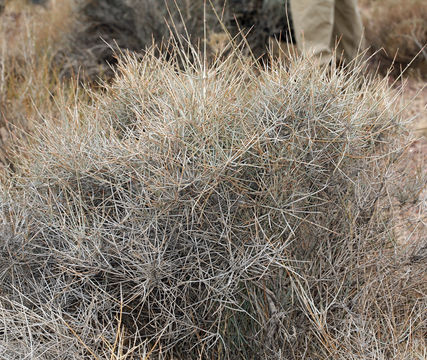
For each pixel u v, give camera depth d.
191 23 4.00
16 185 1.99
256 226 1.66
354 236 1.92
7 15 6.31
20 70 3.62
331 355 1.63
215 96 1.77
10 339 1.59
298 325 1.77
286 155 1.73
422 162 2.25
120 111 2.07
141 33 4.20
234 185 1.68
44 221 1.84
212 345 1.68
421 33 4.67
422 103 3.82
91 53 4.16
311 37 3.56
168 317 1.65
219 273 1.70
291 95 1.76
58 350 1.52
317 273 1.84
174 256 1.69
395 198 2.16
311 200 1.84
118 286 1.73
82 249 1.68
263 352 1.72
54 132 1.98
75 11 4.60
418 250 1.97
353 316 1.77
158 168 1.64
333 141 1.75
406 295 1.96
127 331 1.75
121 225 1.67
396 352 1.64
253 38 4.13
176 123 1.70
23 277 1.79
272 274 1.73
